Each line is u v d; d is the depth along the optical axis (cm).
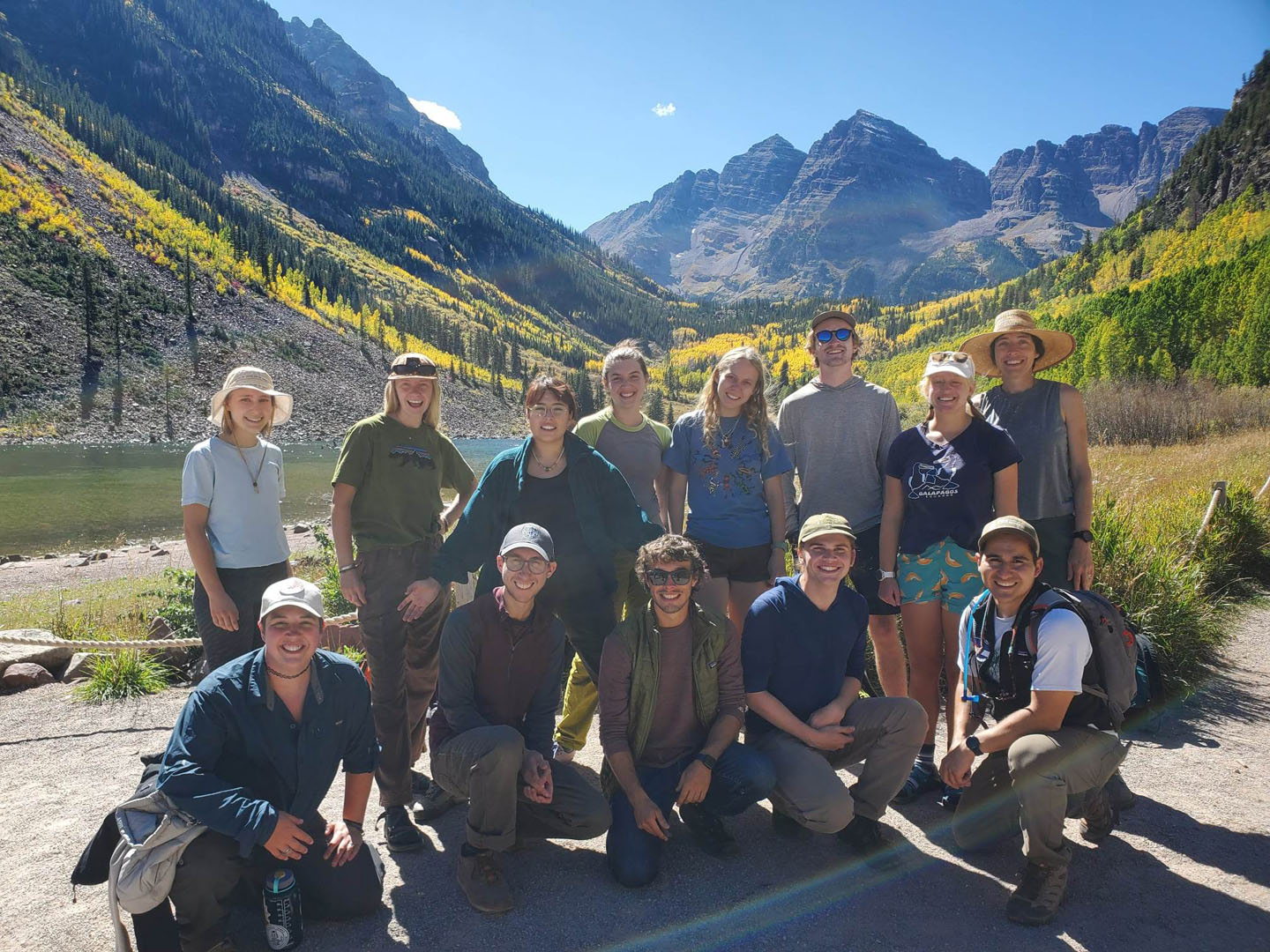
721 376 420
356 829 275
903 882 299
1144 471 1495
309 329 11788
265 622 256
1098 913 276
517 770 288
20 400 6962
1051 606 297
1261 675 539
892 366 16312
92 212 11119
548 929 270
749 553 423
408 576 350
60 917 273
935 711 382
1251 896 285
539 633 321
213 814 240
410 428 361
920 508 379
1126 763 404
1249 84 16188
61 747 425
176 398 8050
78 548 1798
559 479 370
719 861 318
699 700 322
